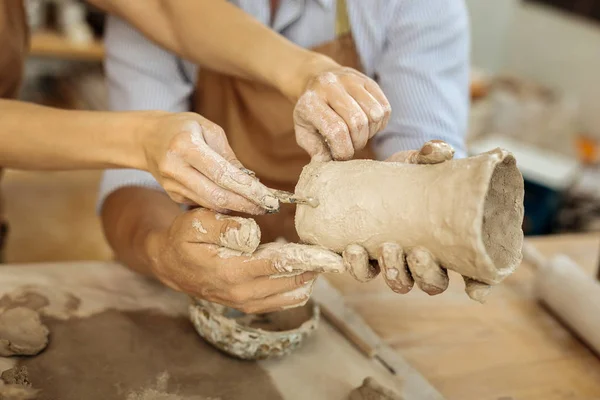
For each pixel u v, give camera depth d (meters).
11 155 0.98
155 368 0.98
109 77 1.35
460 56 1.30
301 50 1.06
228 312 1.12
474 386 1.08
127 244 1.17
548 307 1.35
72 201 2.89
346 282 1.35
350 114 0.89
